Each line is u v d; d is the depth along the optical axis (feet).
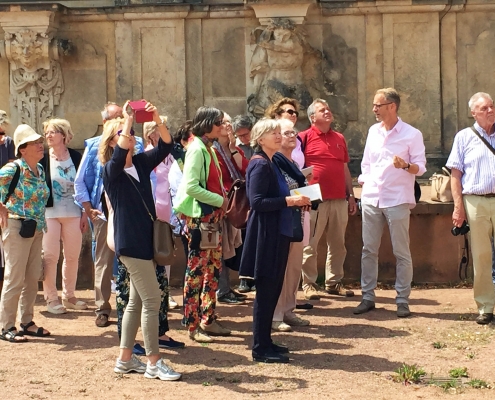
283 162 25.93
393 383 21.63
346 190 33.01
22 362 23.73
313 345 25.31
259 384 21.57
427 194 38.19
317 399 20.34
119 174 21.72
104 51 44.32
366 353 24.38
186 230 26.23
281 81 42.80
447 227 34.73
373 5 43.06
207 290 26.43
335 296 32.60
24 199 26.22
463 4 42.98
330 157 31.63
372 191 29.60
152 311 22.00
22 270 26.25
